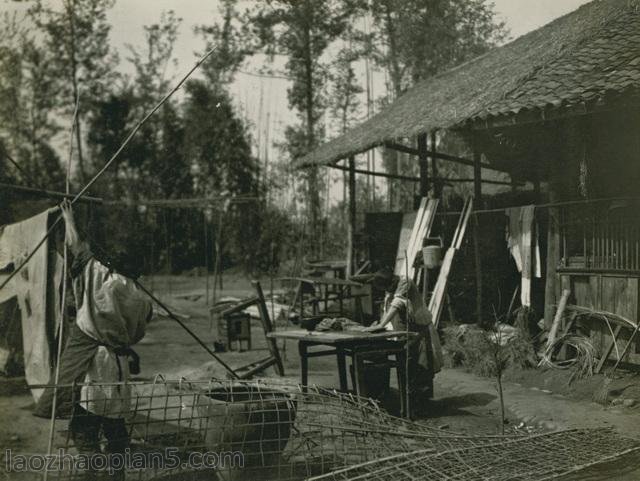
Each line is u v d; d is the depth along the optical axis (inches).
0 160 560.4
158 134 1171.9
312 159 587.2
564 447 205.8
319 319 283.3
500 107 373.7
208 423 184.7
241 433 182.9
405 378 263.4
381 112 690.2
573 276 359.9
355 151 524.4
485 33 1003.3
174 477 189.5
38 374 257.9
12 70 880.3
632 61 355.6
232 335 441.7
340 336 255.1
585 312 346.0
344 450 190.4
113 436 187.9
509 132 459.5
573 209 361.7
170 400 278.7
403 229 533.0
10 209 629.9
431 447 195.3
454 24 1000.9
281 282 901.2
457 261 458.3
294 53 1097.4
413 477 172.9
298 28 1080.2
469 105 430.6
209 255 1176.2
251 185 1122.7
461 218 454.6
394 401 295.9
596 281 345.7
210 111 1147.9
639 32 398.9
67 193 207.6
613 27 420.2
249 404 185.3
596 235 347.6
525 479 178.9
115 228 967.6
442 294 436.1
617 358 328.2
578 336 346.3
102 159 1101.1
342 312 536.7
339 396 209.3
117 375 189.3
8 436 231.8
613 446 210.2
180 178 1153.4
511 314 428.8
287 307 629.6
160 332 528.4
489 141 501.7
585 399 296.8
